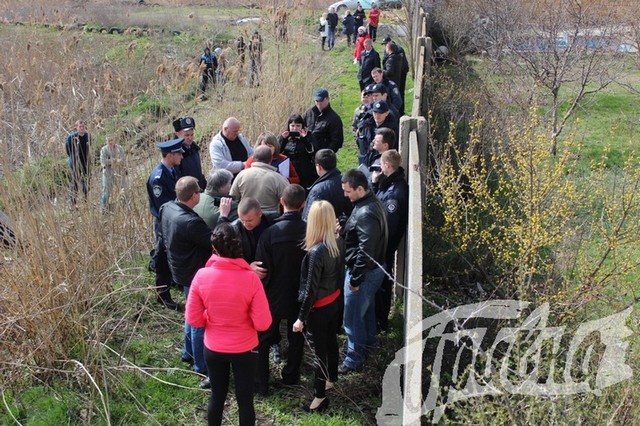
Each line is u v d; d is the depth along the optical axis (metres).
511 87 10.22
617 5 11.95
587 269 5.60
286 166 6.74
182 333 6.22
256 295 4.37
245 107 9.88
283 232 5.07
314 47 13.87
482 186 6.69
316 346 5.04
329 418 4.95
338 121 8.13
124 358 5.44
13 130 6.43
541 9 11.52
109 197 7.13
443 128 9.49
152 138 8.10
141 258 7.50
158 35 18.66
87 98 7.51
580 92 10.34
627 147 9.98
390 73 11.84
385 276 5.70
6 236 5.62
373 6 21.42
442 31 15.42
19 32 12.34
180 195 5.42
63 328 5.55
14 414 5.07
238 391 4.52
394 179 5.86
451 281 6.68
